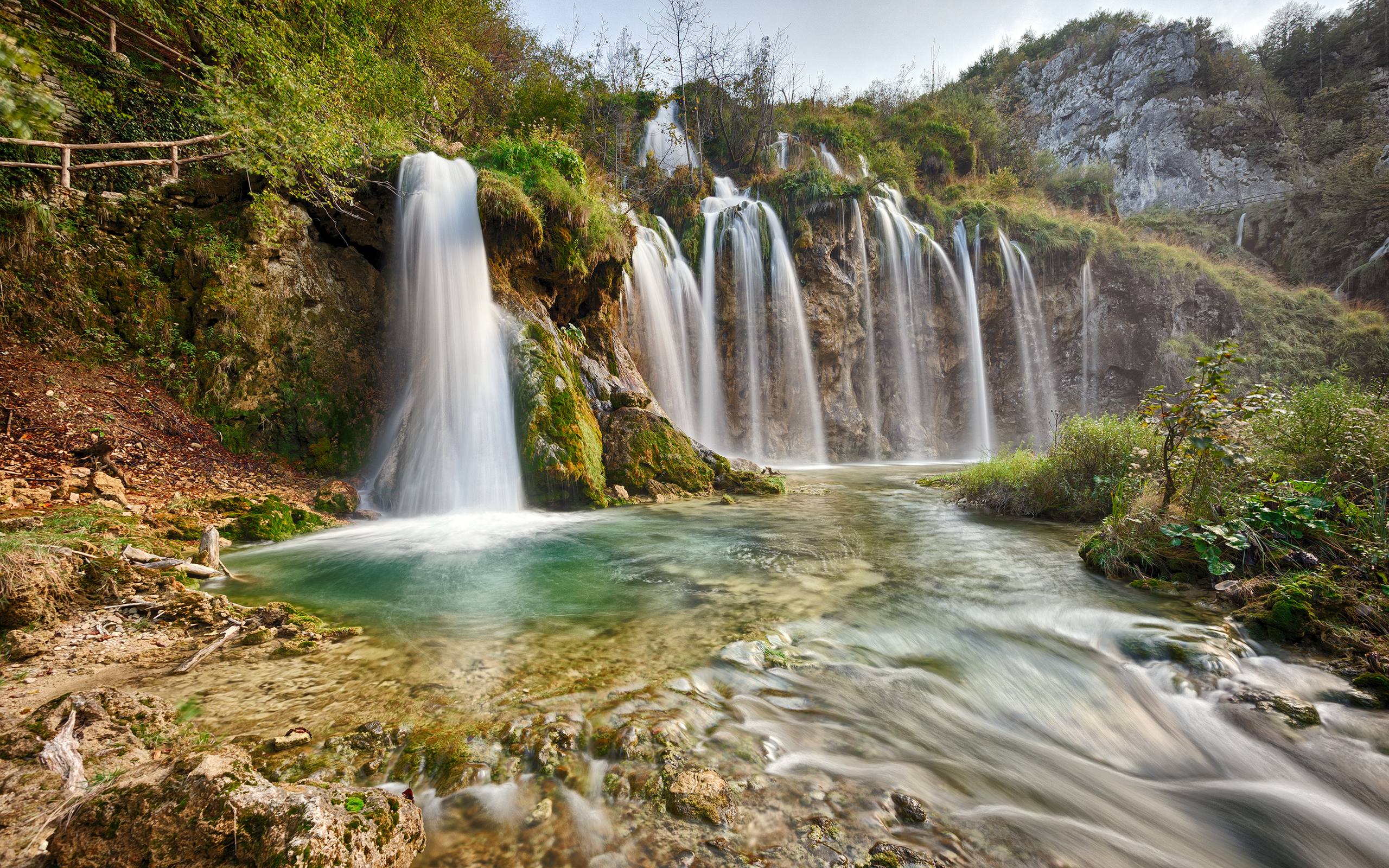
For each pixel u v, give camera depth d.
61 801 1.80
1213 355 5.22
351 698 2.75
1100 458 7.39
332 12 10.67
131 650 3.26
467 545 6.33
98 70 8.83
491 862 1.77
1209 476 5.22
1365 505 4.61
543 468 8.60
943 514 8.33
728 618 4.00
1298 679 3.23
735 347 19.69
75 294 7.74
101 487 5.96
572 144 19.12
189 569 4.66
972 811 2.18
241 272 8.79
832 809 2.09
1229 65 54.22
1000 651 3.60
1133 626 3.85
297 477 8.61
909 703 2.98
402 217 9.83
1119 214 36.25
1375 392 5.97
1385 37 51.78
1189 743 2.84
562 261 11.01
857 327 21.11
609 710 2.66
